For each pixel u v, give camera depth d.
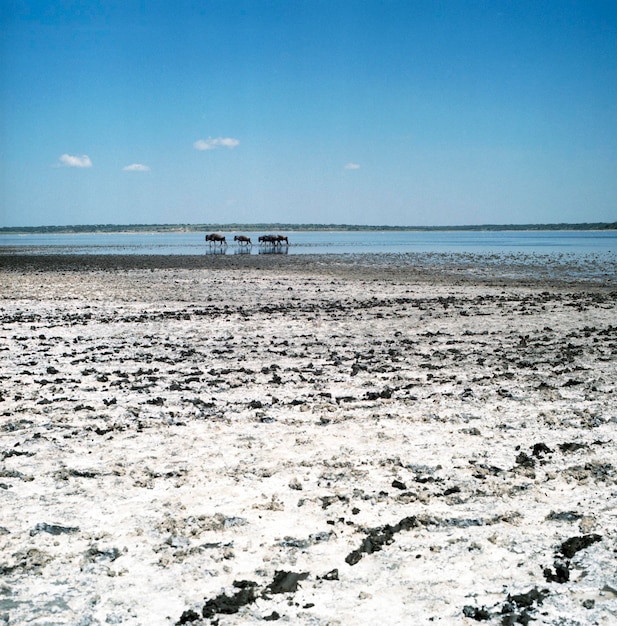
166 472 8.65
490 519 7.23
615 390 12.75
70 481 8.39
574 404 11.82
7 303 28.20
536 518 7.27
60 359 16.11
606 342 18.06
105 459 9.17
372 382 13.63
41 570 6.21
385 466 8.87
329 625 5.34
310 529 7.03
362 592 5.80
